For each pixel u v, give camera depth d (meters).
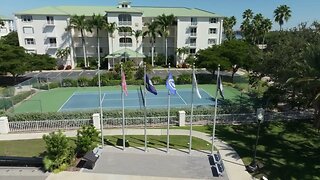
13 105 28.97
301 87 18.70
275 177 14.91
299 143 19.75
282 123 24.03
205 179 14.74
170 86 16.88
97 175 14.98
